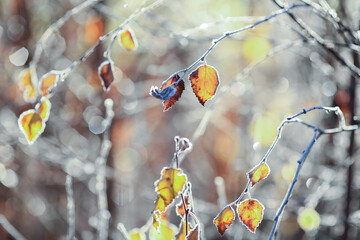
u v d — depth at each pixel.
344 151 2.61
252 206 1.14
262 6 3.03
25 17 3.61
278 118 3.54
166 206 1.12
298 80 3.72
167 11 3.12
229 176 3.65
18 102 3.44
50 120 3.41
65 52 3.71
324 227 2.78
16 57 3.46
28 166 3.62
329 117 2.79
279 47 1.87
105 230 2.05
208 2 3.22
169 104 1.09
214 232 2.94
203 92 1.10
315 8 1.59
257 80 4.10
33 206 3.53
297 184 3.15
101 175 2.14
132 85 3.53
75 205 3.70
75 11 1.68
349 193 2.37
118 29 1.39
